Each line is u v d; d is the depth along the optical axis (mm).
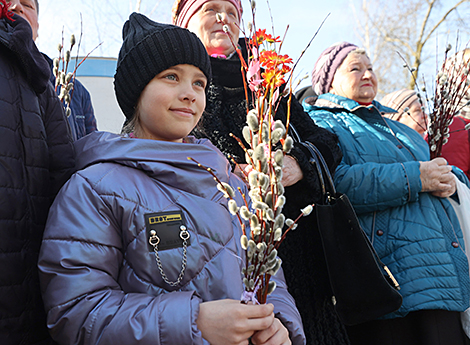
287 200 1787
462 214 2066
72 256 1080
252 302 1064
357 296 1670
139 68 1371
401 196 1970
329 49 2596
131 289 1140
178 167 1278
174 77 1389
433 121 2230
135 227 1156
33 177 1231
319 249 1797
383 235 1998
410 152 2289
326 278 1777
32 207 1224
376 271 1677
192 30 2010
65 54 1801
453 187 2051
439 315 1877
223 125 1830
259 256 1020
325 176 1809
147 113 1372
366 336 1977
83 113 2426
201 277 1159
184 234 1162
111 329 1020
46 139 1329
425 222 1981
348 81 2447
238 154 1785
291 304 1340
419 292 1856
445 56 2311
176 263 1143
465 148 2625
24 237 1180
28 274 1185
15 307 1128
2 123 1140
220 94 1854
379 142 2219
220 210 1267
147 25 1439
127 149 1262
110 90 3422
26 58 1240
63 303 1046
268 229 1023
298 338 1251
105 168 1226
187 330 1007
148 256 1138
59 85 1825
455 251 1960
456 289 1874
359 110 2387
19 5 1517
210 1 1955
